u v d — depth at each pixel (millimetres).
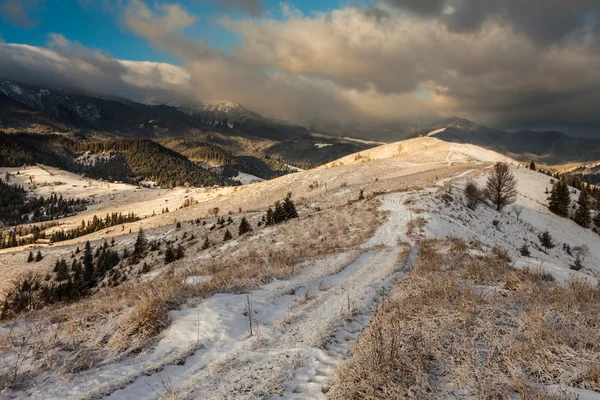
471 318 6520
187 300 8992
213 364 5684
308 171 138000
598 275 14344
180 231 81312
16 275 78750
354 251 20141
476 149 134250
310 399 4605
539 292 8453
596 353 4629
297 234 36875
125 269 63594
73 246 99562
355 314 8242
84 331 7227
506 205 63188
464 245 21984
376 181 87750
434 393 4262
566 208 66688
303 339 6688
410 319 6930
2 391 4855
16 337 7074
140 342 6660
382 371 4652
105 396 4766
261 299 9438
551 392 4004
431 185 63125
